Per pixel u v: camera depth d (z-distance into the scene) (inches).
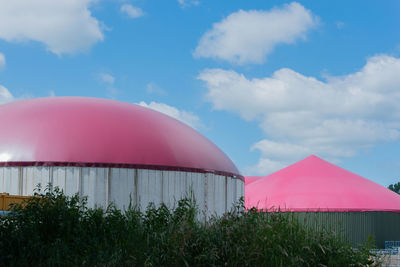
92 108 856.9
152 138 815.1
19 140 756.6
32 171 725.9
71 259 351.3
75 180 725.3
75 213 414.0
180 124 967.6
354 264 371.6
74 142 753.0
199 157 856.3
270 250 341.7
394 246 1192.2
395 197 1275.8
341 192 1207.6
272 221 385.1
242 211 409.7
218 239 359.6
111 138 778.2
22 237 366.6
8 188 729.0
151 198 761.0
